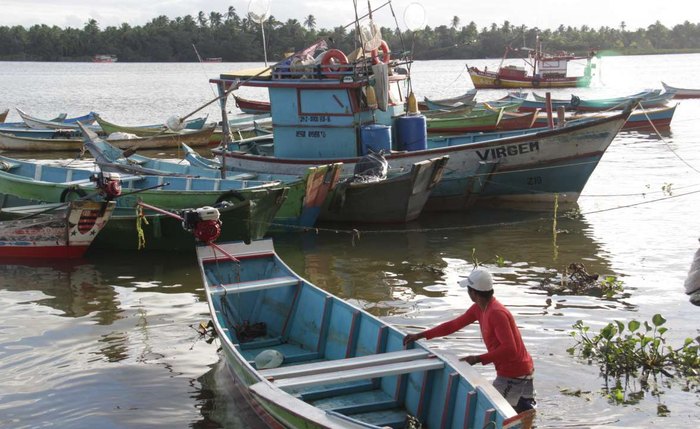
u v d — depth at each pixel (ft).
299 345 32.55
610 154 91.35
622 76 294.25
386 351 26.96
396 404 25.70
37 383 29.68
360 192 55.57
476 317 24.12
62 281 43.57
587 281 40.86
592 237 51.75
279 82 57.72
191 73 409.49
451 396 22.86
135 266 46.70
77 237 47.65
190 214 35.42
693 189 67.21
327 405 25.80
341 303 30.27
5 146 105.29
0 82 309.63
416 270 44.78
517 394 22.95
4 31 596.29
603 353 30.35
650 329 30.94
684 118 131.34
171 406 27.61
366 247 50.80
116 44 533.96
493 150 58.13
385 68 56.65
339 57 58.03
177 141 104.37
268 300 34.58
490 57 462.60
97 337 34.50
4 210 49.98
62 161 95.61
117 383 29.60
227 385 29.27
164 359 31.91
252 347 32.48
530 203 61.36
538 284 40.91
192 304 39.17
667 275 42.11
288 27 351.46
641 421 25.27
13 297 40.57
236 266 35.81
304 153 59.31
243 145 69.62
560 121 63.10
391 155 57.77
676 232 52.37
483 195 61.62
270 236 54.24
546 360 30.32
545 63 219.61
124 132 109.81
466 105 120.47
